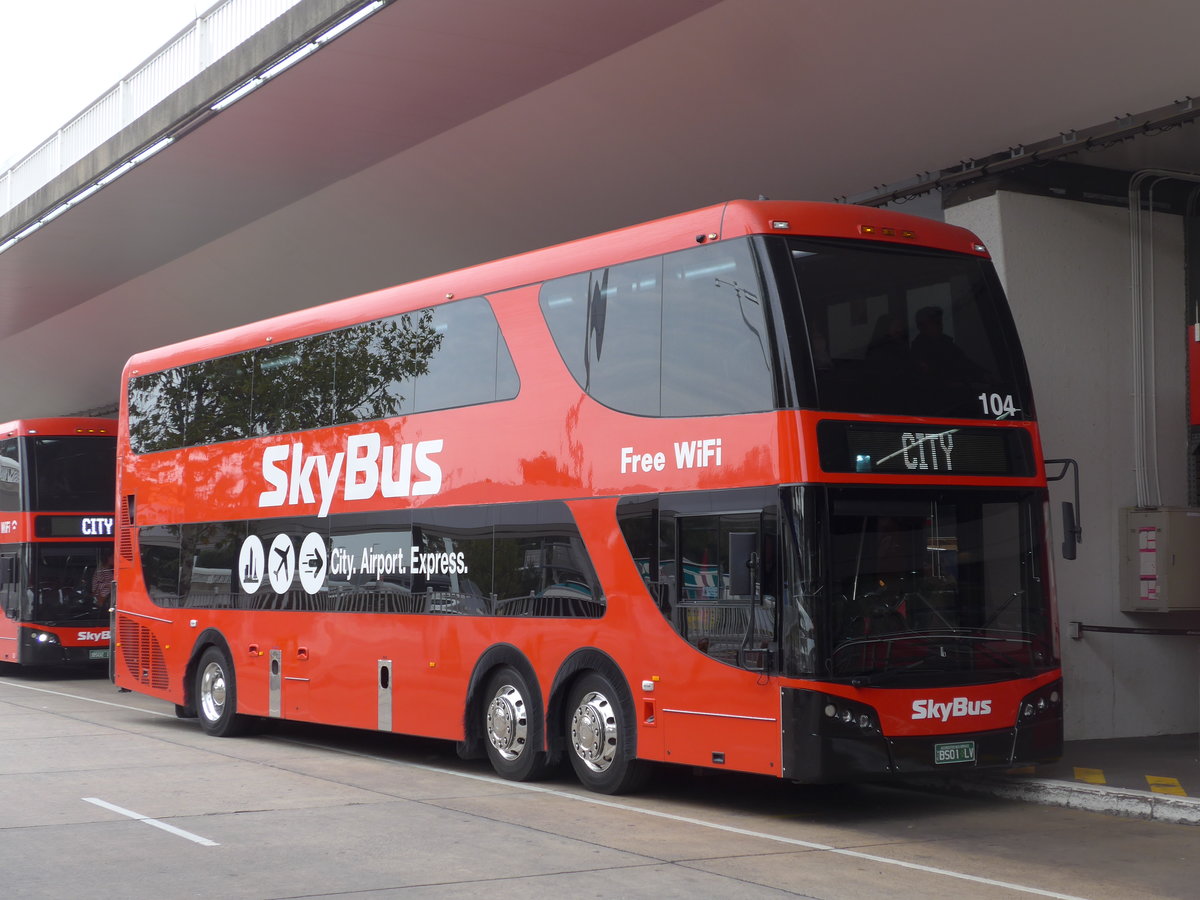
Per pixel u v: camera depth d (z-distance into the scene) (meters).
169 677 17.97
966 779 12.17
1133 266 15.30
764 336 10.41
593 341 12.01
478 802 11.37
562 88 15.53
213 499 17.41
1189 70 12.41
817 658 9.92
